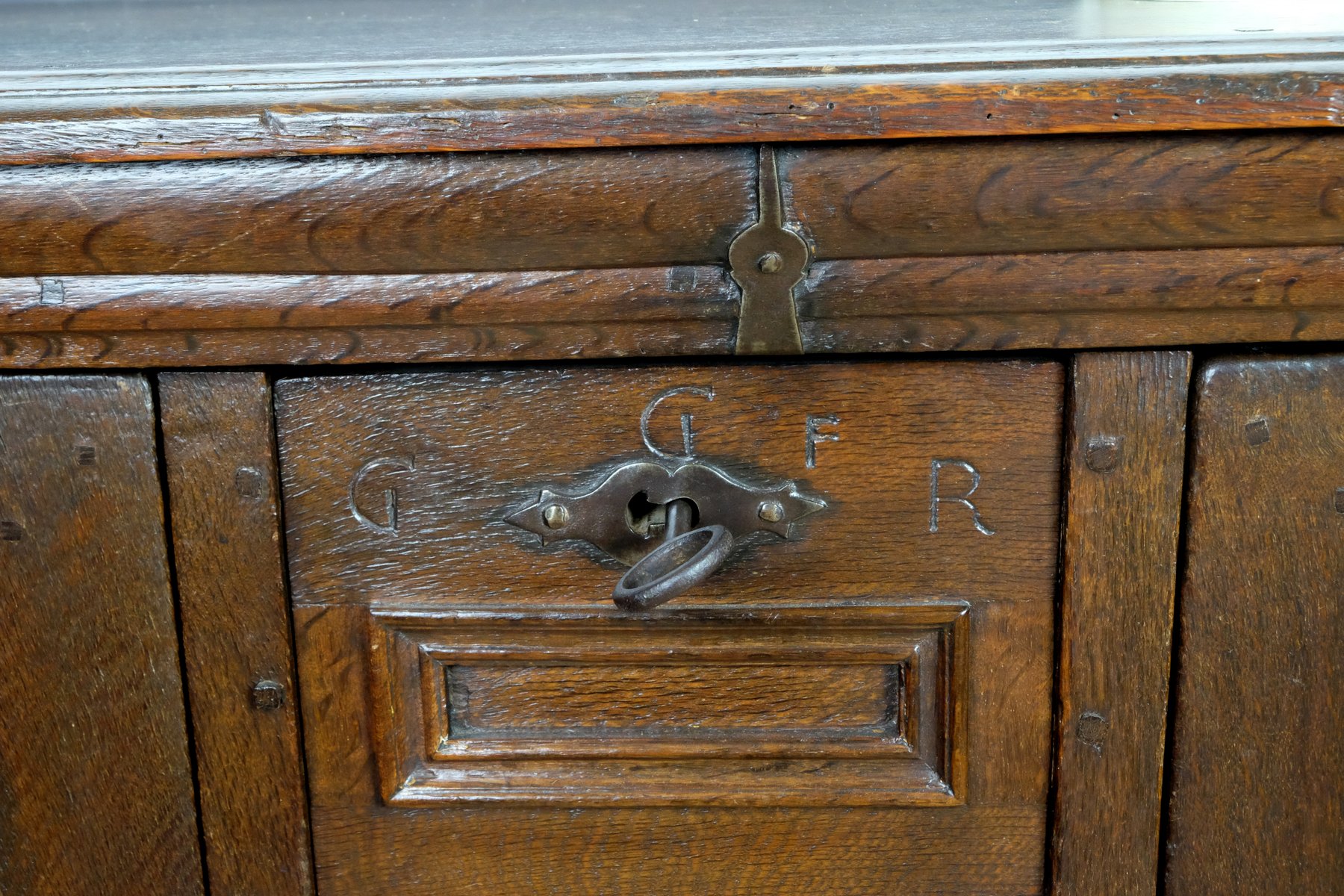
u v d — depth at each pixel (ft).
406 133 1.92
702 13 2.90
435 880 2.34
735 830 2.31
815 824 2.31
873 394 2.11
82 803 2.28
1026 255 1.98
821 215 1.96
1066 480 2.12
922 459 2.13
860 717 2.27
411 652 2.24
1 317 2.03
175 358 2.08
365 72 2.04
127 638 2.22
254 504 2.16
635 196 1.95
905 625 2.20
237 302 2.02
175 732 2.26
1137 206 1.93
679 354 2.06
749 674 2.25
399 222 1.97
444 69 2.05
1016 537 2.16
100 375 2.11
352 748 2.28
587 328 2.04
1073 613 2.17
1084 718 2.22
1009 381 2.09
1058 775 2.24
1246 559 2.14
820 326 2.03
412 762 2.29
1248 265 1.98
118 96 1.95
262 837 2.31
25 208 1.96
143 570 2.19
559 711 2.27
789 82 1.92
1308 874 2.26
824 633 2.21
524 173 1.94
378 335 2.06
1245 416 2.08
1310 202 1.93
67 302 2.02
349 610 2.22
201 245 1.99
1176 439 2.10
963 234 1.97
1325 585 2.14
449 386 2.12
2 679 2.23
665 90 1.92
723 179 1.95
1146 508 2.12
